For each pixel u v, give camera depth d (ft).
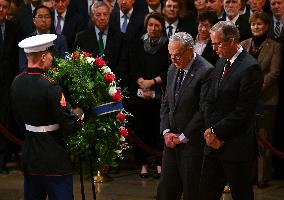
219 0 76.13
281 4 73.36
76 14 80.38
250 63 47.96
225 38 47.78
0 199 66.28
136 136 71.05
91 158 52.24
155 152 68.85
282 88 70.64
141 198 66.59
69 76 50.55
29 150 47.62
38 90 46.29
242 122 47.91
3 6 75.41
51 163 47.09
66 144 50.19
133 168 78.38
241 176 49.44
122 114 52.29
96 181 71.67
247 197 49.78
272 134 70.49
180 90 51.55
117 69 73.15
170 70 53.26
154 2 80.69
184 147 51.55
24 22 79.92
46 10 74.13
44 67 47.19
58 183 47.50
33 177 47.98
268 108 68.74
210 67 50.85
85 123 50.96
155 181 72.74
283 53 68.90
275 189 69.72
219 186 50.78
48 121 46.98
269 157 69.87
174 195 53.26
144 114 73.87
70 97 50.85
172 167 52.85
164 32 72.23
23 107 47.01
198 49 69.15
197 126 50.83
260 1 75.92
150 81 71.46
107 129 51.11
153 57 71.72
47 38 47.34
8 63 75.97
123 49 73.61
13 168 78.33
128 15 80.48
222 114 49.03
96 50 73.72
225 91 48.65
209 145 49.03
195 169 51.44
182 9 76.07
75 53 51.83
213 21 68.23
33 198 48.83
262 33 67.82
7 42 75.92
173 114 52.16
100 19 73.31
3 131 67.82
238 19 72.84
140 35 78.38
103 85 51.24
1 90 75.87
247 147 49.11
